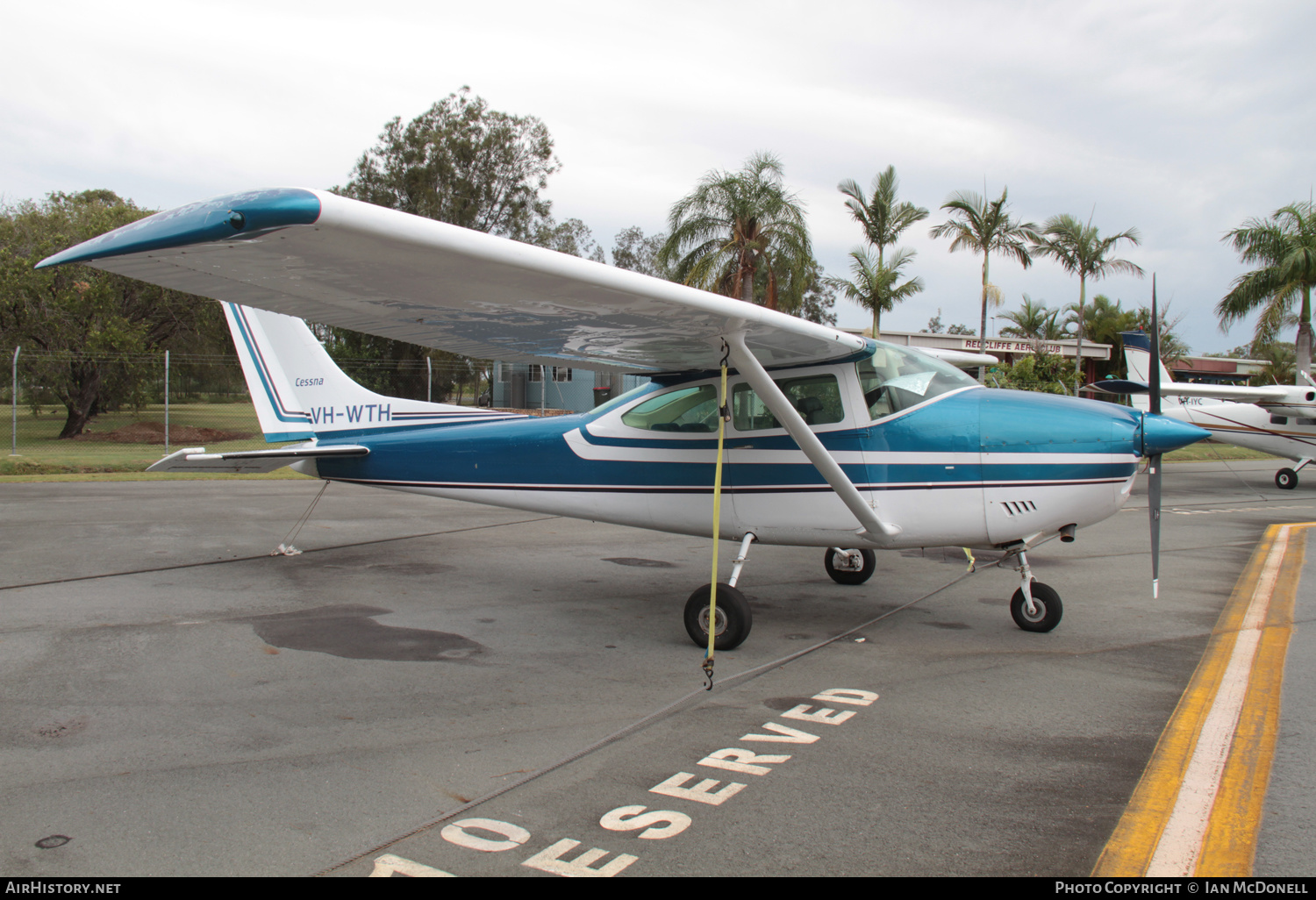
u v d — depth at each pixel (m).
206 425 28.55
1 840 2.40
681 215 18.52
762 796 2.75
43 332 24.52
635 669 4.25
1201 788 2.85
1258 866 2.33
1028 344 31.69
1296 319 22.94
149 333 28.67
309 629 4.96
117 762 2.98
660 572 7.00
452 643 4.70
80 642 4.58
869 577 6.66
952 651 4.64
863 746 3.22
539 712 3.58
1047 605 4.99
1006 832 2.51
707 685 3.94
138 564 6.89
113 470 15.71
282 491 12.80
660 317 4.22
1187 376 38.84
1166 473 19.66
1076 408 4.79
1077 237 26.31
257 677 4.02
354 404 7.04
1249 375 37.78
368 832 2.48
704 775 2.93
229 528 8.98
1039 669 4.28
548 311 4.17
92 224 26.89
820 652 4.61
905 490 4.93
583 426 5.98
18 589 5.91
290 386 7.23
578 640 4.80
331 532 8.92
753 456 5.29
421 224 3.01
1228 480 17.75
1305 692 3.93
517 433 6.26
